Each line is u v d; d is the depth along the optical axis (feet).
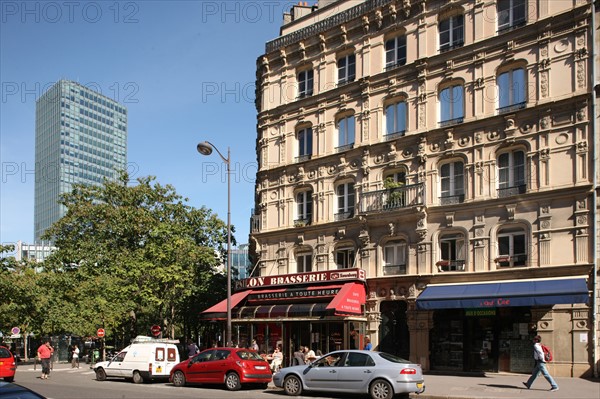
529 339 79.56
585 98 78.33
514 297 75.51
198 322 144.56
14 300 130.11
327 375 61.98
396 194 93.56
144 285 125.59
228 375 70.59
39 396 28.63
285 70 114.73
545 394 58.85
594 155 76.84
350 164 101.96
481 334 84.02
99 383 81.87
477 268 85.05
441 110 92.99
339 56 107.65
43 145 473.67
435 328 88.12
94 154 472.85
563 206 78.79
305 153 110.22
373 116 100.27
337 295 90.94
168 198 146.51
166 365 83.20
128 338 167.22
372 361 60.34
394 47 100.42
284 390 67.21
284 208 110.52
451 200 89.71
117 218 137.08
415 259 91.15
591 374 73.46
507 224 83.35
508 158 85.20
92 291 131.54
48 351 92.99
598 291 74.59
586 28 79.56
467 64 90.07
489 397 56.70
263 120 116.88
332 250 102.01
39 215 469.57
